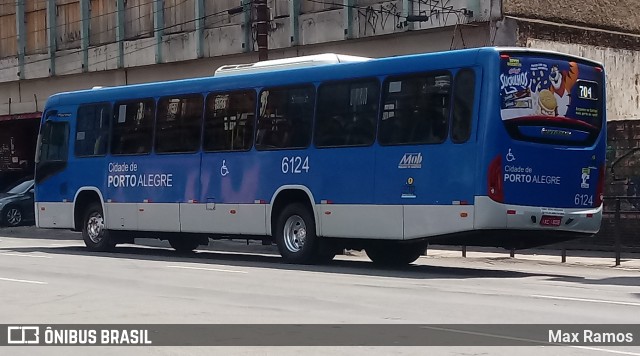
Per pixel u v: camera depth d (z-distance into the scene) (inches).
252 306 494.0
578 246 924.0
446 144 665.0
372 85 714.2
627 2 1145.4
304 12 1174.3
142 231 878.4
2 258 826.8
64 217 944.9
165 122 861.8
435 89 675.4
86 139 930.1
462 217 653.3
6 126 1744.6
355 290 573.3
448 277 677.9
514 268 789.9
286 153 765.3
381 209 701.3
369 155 709.9
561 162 673.6
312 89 753.6
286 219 768.9
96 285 596.1
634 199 821.9
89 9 1481.3
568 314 466.9
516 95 652.7
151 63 1373.0
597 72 697.6
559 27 1059.9
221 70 837.2
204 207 824.3
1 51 1626.5
